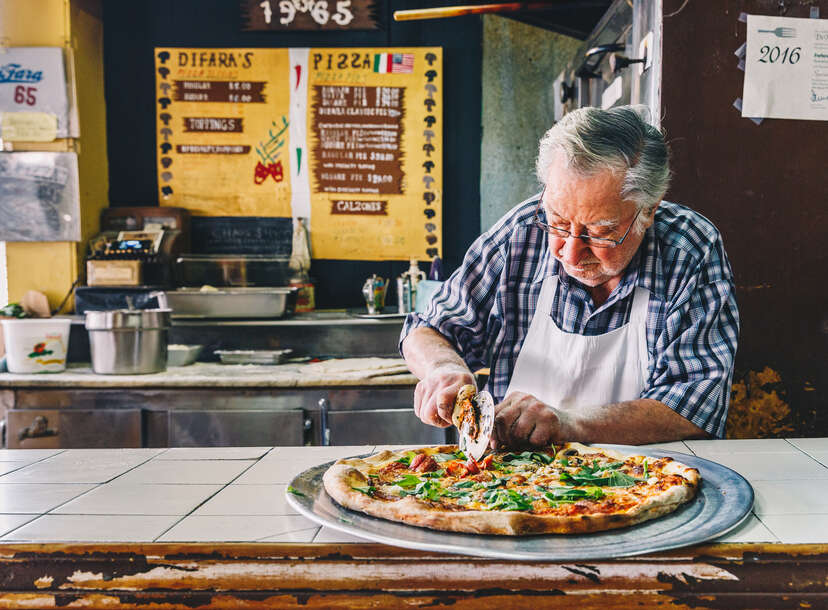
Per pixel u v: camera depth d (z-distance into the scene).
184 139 4.23
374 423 3.13
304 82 4.19
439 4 4.18
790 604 0.88
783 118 2.27
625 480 1.19
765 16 2.24
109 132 4.23
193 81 4.19
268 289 3.66
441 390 1.48
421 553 0.90
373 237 4.27
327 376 3.15
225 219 4.26
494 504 1.06
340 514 1.03
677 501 1.04
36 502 1.13
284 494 1.18
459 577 0.88
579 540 0.93
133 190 4.26
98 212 4.10
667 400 1.60
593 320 1.86
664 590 0.87
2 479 1.27
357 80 4.18
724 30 2.25
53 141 3.84
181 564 0.92
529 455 1.41
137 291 3.61
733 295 1.75
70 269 3.86
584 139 1.42
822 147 2.28
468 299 1.94
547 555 0.86
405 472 1.33
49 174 3.83
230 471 1.33
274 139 4.22
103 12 4.18
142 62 4.21
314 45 4.23
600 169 1.41
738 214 2.30
